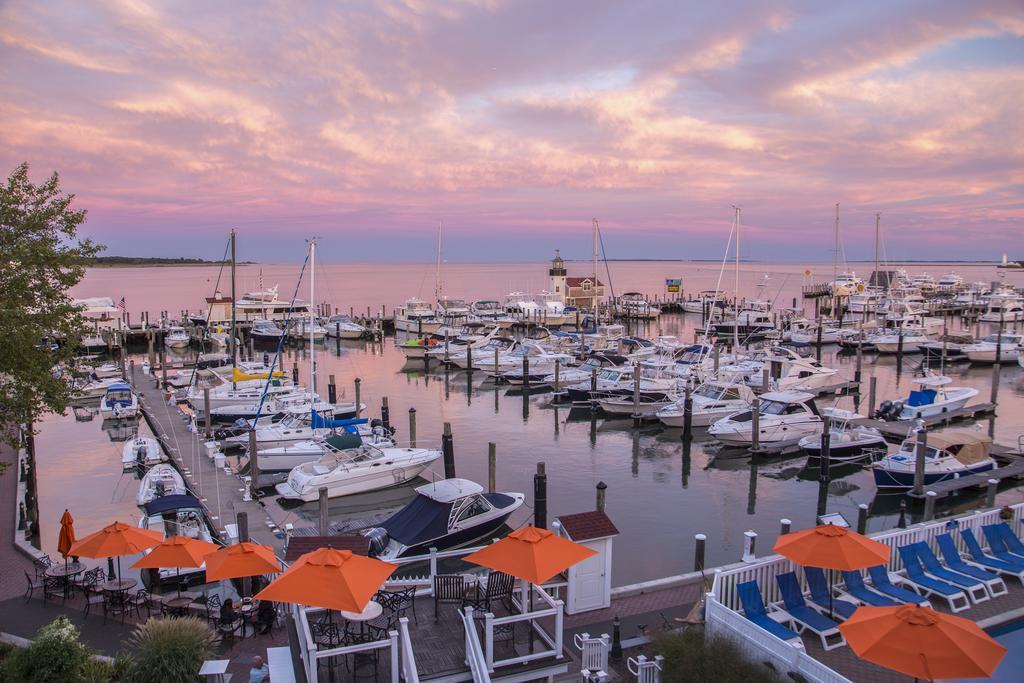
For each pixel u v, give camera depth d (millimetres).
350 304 140875
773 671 12031
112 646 14945
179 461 33312
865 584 16250
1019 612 15602
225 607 15617
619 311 107812
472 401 52500
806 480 33156
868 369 64812
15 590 17844
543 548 13367
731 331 89750
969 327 93938
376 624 13656
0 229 17688
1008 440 39125
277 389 45469
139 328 87188
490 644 12398
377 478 30312
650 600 17109
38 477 33500
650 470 34750
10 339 16266
